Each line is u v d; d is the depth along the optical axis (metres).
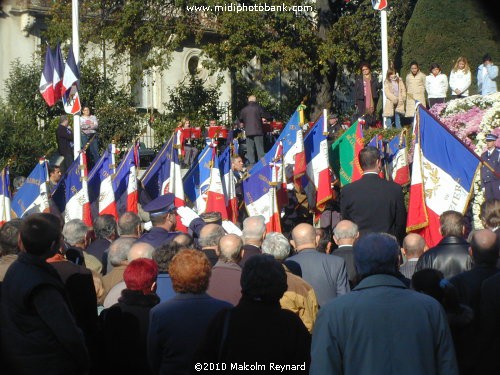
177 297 6.05
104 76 30.14
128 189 14.22
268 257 5.58
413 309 5.04
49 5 31.61
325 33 30.11
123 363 6.48
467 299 6.67
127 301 6.55
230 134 22.16
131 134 29.36
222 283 6.98
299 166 13.41
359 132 13.67
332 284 7.86
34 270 5.84
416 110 11.70
